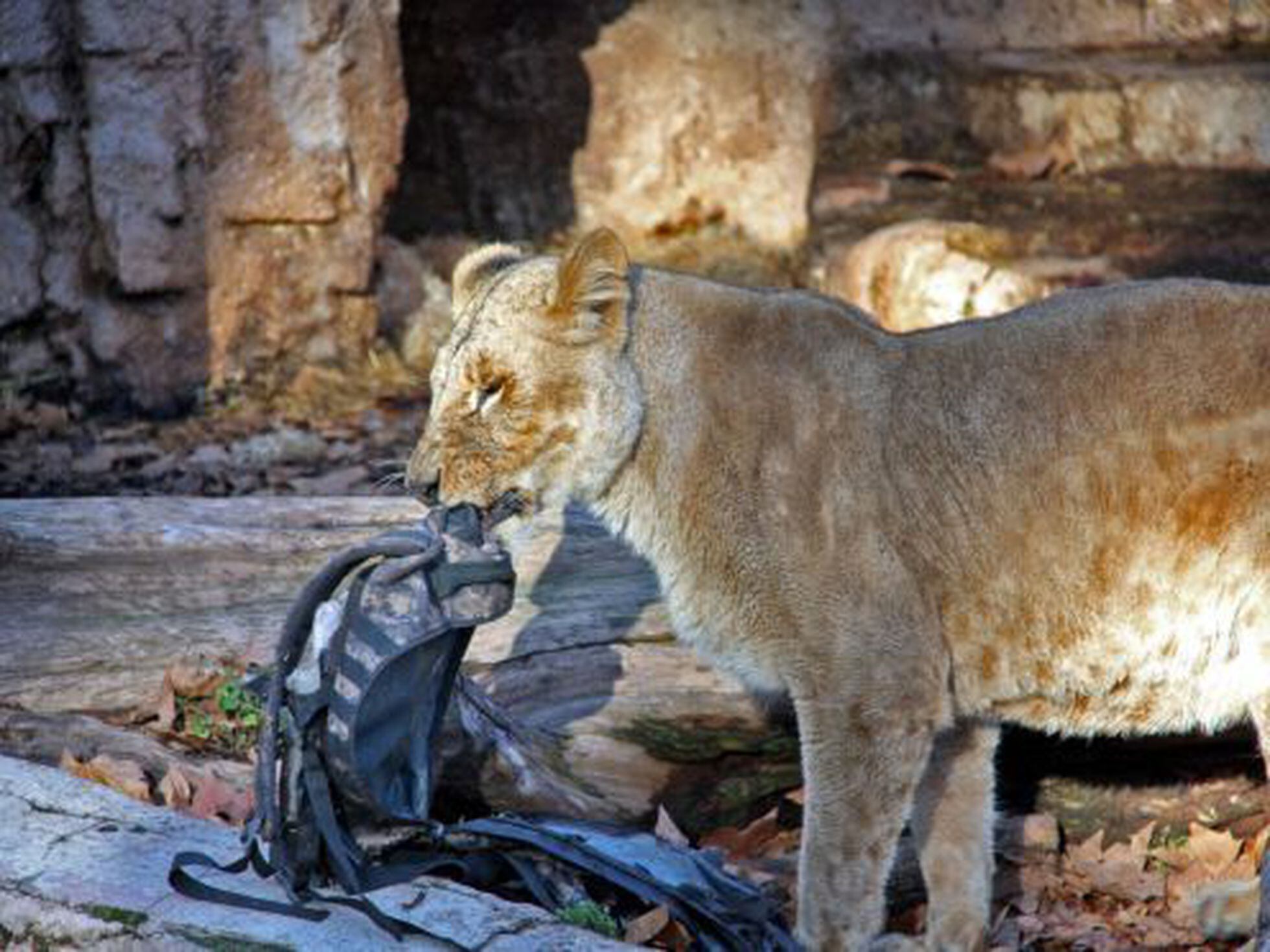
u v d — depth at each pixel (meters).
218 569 11.16
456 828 8.91
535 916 8.30
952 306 16.92
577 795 10.40
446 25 19.39
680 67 19.48
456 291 9.73
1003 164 19.59
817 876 8.88
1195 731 10.96
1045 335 9.04
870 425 8.91
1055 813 11.01
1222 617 8.82
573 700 10.80
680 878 9.12
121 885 8.45
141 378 16.22
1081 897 10.42
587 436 8.97
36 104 15.65
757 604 8.91
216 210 16.30
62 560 11.08
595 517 11.25
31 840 8.81
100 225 15.98
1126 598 8.88
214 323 16.45
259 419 16.00
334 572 8.69
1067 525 8.86
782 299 9.12
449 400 8.98
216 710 10.55
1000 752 11.01
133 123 15.91
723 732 10.77
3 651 10.67
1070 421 8.88
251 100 16.30
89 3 15.62
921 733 8.84
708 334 9.05
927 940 9.51
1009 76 19.95
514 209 19.47
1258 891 9.66
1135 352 8.91
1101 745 10.98
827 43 19.91
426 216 19.38
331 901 8.31
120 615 10.98
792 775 10.95
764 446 8.88
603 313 8.93
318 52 16.45
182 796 9.73
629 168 19.48
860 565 8.79
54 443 15.35
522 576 11.05
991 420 8.94
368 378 16.86
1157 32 21.03
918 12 20.59
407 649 8.52
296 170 16.56
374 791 8.53
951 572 8.91
